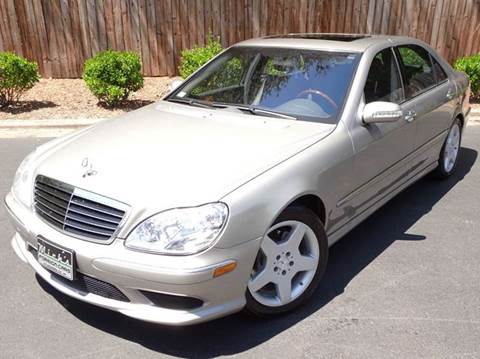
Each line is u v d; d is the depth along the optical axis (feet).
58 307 10.42
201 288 8.32
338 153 10.70
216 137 10.53
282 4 30.12
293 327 9.89
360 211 12.17
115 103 26.04
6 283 11.25
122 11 29.35
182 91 13.97
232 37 30.55
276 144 10.21
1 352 9.14
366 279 11.57
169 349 9.29
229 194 8.64
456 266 12.14
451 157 17.57
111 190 8.79
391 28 31.09
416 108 13.83
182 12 29.76
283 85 12.34
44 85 29.35
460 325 9.93
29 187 10.15
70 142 11.04
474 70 26.73
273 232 9.72
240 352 9.21
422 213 15.05
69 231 9.01
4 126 23.09
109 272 8.48
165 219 8.32
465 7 30.89
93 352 9.18
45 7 28.81
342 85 11.84
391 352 9.18
